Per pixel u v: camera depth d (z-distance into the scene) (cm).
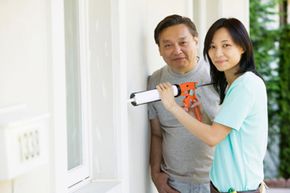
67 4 241
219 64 252
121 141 258
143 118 296
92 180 258
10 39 167
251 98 242
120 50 256
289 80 695
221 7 488
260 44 700
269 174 708
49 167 190
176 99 288
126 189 262
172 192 296
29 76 177
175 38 285
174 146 295
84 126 252
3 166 146
